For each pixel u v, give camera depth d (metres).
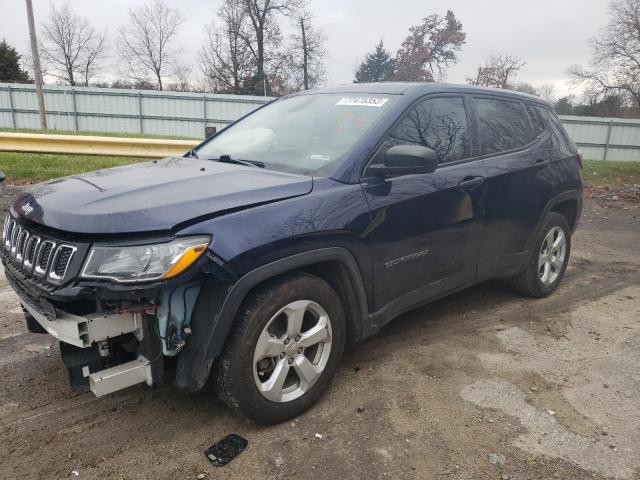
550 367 3.64
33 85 27.83
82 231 2.37
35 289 2.49
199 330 2.54
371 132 3.29
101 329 2.41
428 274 3.61
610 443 2.82
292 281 2.79
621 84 32.56
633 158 28.12
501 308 4.70
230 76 44.09
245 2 42.81
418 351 3.81
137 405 3.07
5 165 10.14
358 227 3.01
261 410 2.77
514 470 2.59
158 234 2.38
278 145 3.56
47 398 3.12
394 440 2.80
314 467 2.58
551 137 4.88
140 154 10.38
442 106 3.83
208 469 2.56
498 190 4.05
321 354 3.04
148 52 50.06
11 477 2.48
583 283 5.53
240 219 2.56
